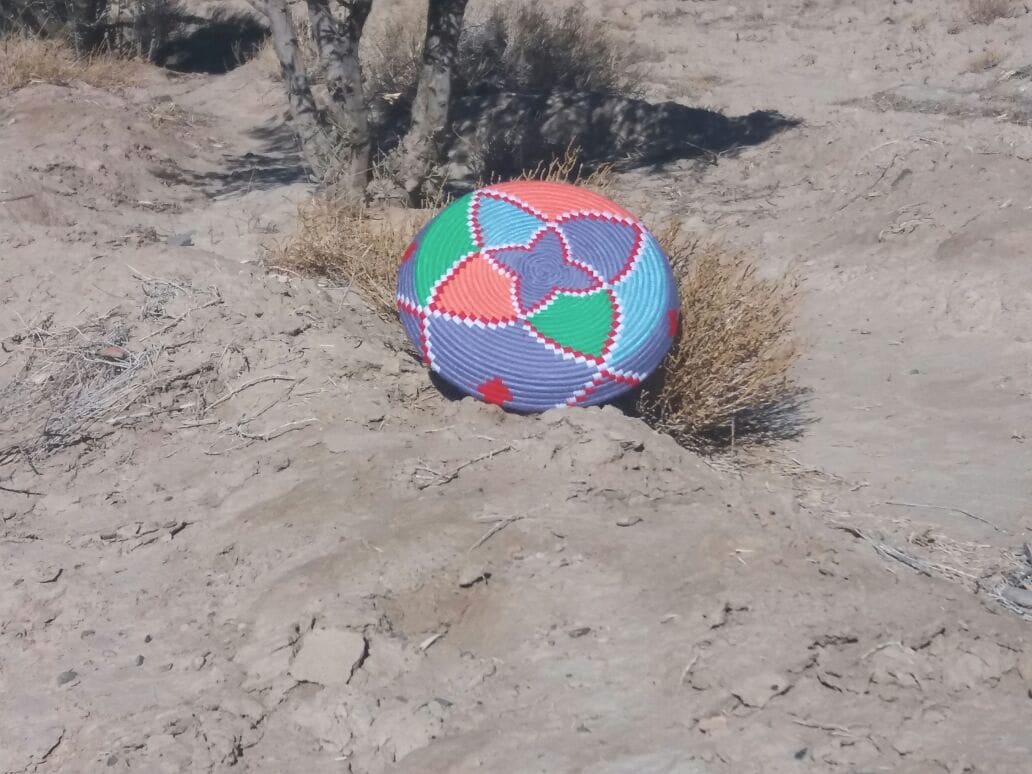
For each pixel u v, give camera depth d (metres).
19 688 1.69
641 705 1.51
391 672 1.62
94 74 6.19
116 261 2.82
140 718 1.59
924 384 2.79
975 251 3.32
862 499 2.21
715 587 1.69
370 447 2.10
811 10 8.09
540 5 7.57
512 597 1.71
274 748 1.54
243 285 2.71
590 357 2.16
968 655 1.56
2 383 2.46
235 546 1.91
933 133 4.42
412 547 1.80
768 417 2.61
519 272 2.21
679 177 4.62
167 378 2.40
